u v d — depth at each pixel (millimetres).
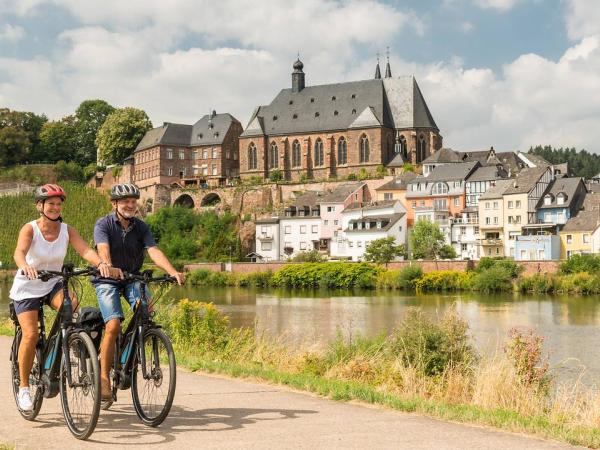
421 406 11070
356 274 101125
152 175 168250
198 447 8672
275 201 151750
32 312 10031
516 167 152625
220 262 123375
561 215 116000
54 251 10039
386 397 11883
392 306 70312
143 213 165250
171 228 148375
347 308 68500
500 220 120688
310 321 56188
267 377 14586
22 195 167625
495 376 15891
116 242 10273
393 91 156000
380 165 148750
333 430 9602
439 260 100500
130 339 9883
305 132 156750
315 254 117812
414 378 17672
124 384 9875
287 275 106938
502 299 77938
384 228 122500
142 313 9750
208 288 105688
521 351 19469
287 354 22891
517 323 53906
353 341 27812
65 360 9516
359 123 151125
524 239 112875
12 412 10922
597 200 116250
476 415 10469
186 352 23422
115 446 8766
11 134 192625
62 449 8648
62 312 9805
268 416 10562
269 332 46938
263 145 159750
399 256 115188
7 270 122812
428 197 132000
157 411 9586
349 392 12266
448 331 23031
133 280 9805
